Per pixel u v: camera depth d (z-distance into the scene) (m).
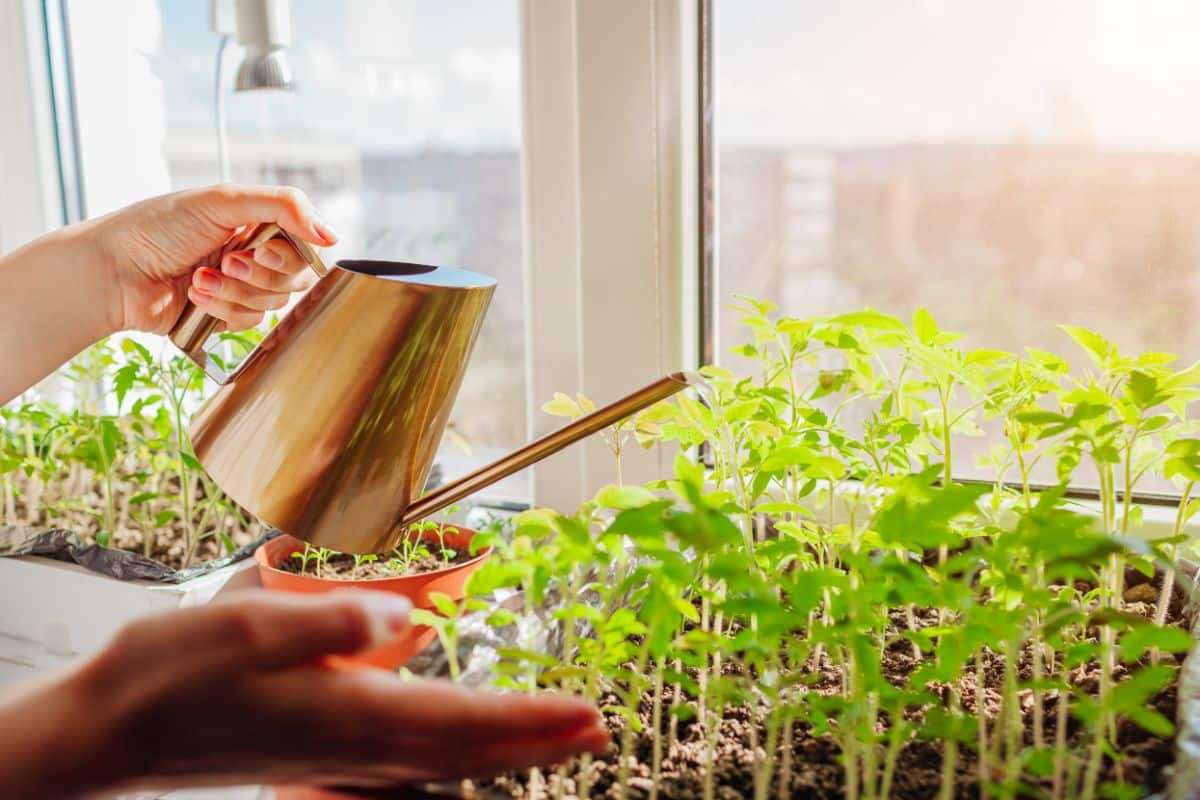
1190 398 0.68
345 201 1.22
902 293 0.99
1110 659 0.65
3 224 1.34
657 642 0.53
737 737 0.64
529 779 0.58
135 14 1.28
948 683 0.70
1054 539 0.49
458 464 1.20
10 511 1.17
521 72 1.02
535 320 1.07
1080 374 0.94
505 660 0.62
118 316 0.92
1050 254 0.94
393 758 0.42
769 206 1.01
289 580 0.84
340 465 0.63
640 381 1.00
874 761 0.52
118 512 1.23
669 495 0.96
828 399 1.01
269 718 0.39
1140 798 0.49
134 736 0.38
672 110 0.95
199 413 0.69
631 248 0.97
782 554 0.61
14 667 0.99
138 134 1.32
